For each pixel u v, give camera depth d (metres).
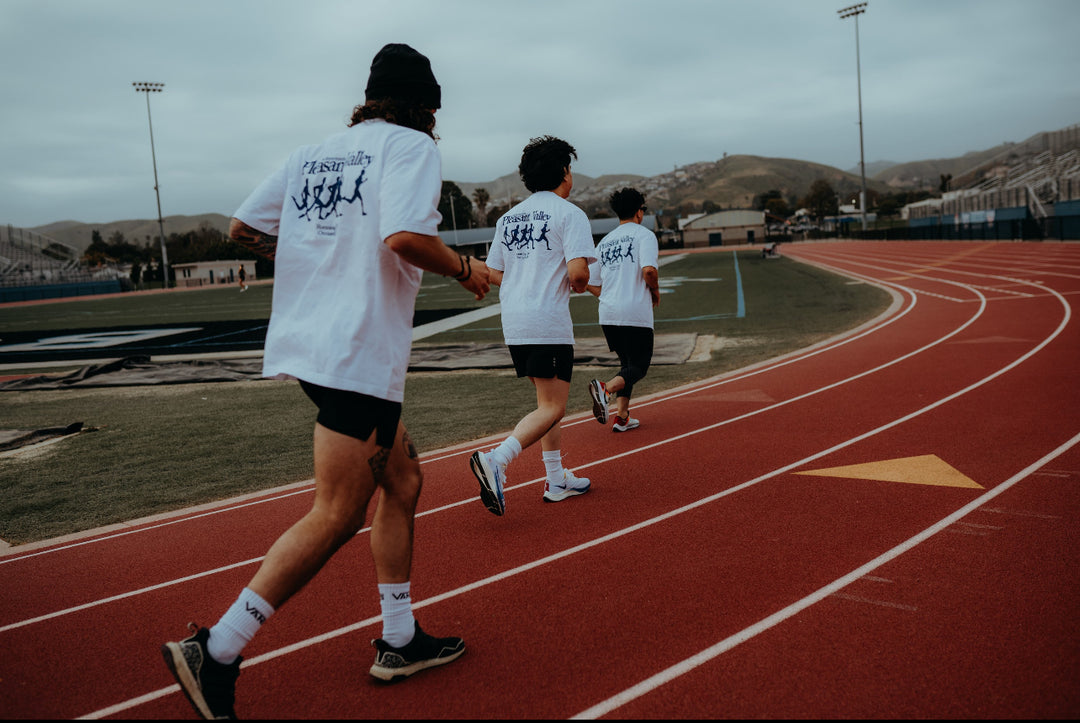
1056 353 8.42
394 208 1.96
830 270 29.11
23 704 2.35
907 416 5.98
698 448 5.37
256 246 2.37
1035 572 2.93
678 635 2.58
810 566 3.13
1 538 4.32
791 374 8.40
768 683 2.23
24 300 60.22
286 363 2.12
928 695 2.13
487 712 2.15
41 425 7.94
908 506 3.85
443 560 3.45
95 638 2.84
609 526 3.81
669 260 54.16
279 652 2.61
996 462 4.54
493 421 6.98
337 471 2.05
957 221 58.06
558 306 4.03
